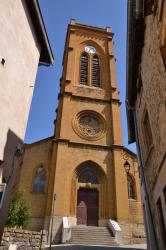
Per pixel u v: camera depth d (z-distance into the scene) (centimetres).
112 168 2630
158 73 723
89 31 3984
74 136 2758
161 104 715
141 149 1132
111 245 1991
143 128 1052
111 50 3797
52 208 2094
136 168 2767
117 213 2328
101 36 3988
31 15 968
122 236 2134
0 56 715
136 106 1219
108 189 2495
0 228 650
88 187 2522
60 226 2139
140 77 1030
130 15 877
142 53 955
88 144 2709
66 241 2002
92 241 2041
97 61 3678
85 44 3825
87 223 2373
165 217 756
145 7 754
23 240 1146
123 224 2275
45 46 1081
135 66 1052
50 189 2342
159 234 862
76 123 2861
